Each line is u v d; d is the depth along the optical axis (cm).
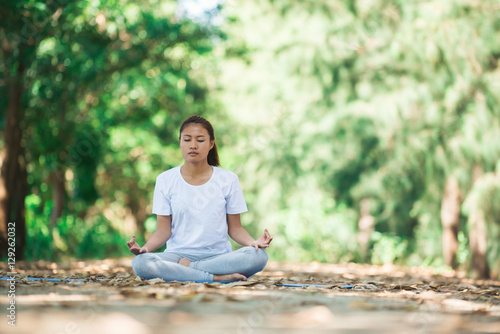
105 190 2083
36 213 1447
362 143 1767
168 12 1354
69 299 315
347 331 242
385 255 1828
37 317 253
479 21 1356
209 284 431
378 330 246
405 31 1465
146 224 2081
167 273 468
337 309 304
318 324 258
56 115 1247
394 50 1470
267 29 1838
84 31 1185
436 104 1461
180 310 286
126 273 628
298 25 1784
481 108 1338
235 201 511
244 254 476
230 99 1986
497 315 301
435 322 269
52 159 1309
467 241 1688
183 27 1374
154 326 243
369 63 1753
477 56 1358
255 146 1947
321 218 1881
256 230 1973
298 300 336
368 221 1939
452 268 1650
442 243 1744
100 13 1178
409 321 269
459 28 1362
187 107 2016
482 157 1359
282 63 1827
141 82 1484
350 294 384
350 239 1881
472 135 1341
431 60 1391
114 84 1424
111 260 1234
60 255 1318
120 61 1328
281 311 288
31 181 1489
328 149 1803
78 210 1619
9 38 1091
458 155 1402
